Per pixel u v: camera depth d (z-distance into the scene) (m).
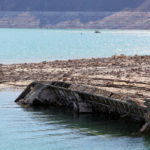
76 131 43.81
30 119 47.84
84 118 48.03
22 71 75.88
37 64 87.12
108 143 40.56
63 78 65.94
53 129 44.66
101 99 47.41
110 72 71.00
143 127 41.41
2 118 48.19
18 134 43.28
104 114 49.00
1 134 43.19
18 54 130.50
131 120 45.91
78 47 173.00
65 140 41.59
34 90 54.56
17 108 52.44
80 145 40.31
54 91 53.94
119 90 55.56
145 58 94.44
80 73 71.00
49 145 40.50
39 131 44.00
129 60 90.50
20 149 39.50
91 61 90.38
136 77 65.06
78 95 49.91
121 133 42.75
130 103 42.31
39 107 53.25
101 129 44.28
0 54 129.75
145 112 41.62
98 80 63.47
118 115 47.22
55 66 82.12
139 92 54.28
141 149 39.12
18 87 63.66
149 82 60.88
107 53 138.12
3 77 70.00
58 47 171.75
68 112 50.72
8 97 57.66
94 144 40.50
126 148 39.38
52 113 50.25
